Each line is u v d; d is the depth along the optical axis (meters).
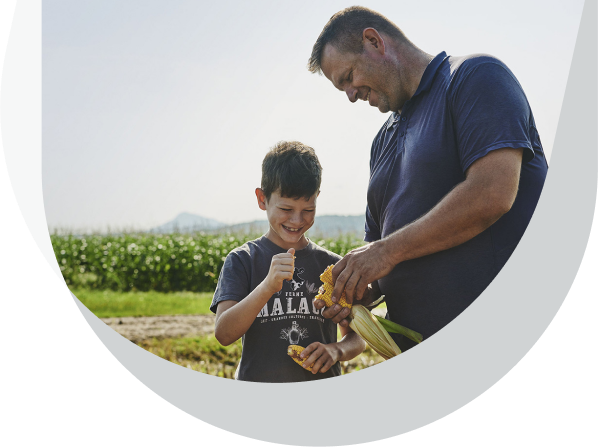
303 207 2.96
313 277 3.07
